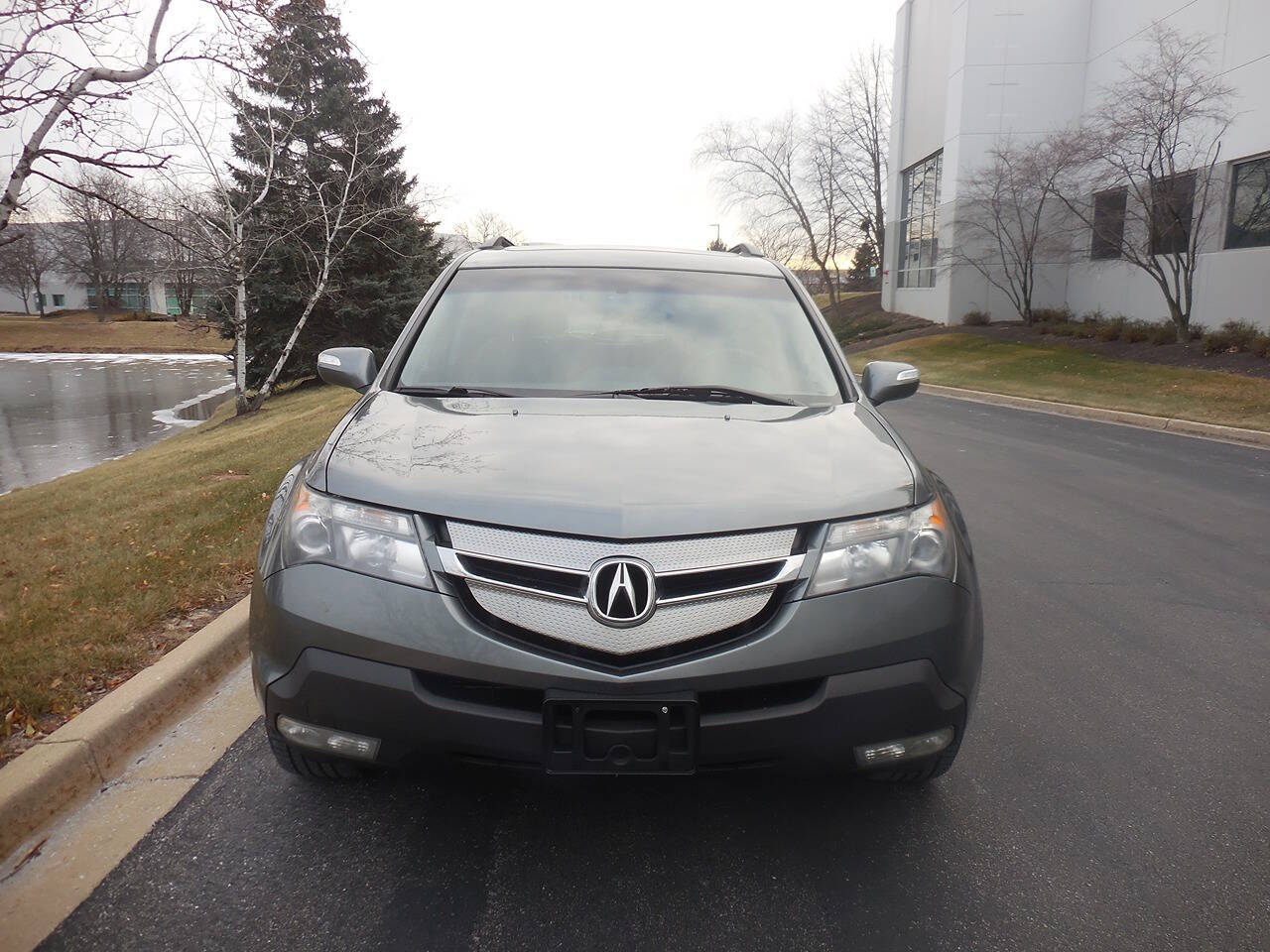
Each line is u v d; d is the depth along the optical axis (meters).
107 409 33.72
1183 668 4.16
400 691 2.28
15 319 88.25
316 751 2.43
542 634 2.27
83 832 2.66
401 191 26.53
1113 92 22.14
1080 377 19.20
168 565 5.04
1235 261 20.83
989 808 2.89
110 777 2.97
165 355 67.69
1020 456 10.48
